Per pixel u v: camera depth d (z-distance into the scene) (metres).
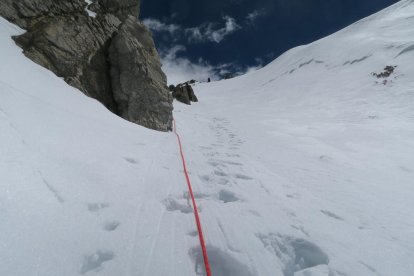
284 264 2.35
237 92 49.50
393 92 19.28
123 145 4.86
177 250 2.25
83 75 7.18
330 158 6.78
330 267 2.26
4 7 6.80
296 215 3.20
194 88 64.19
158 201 3.12
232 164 5.54
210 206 3.21
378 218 3.40
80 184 2.74
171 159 5.19
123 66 7.91
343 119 14.69
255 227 2.79
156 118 8.54
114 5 10.03
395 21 42.50
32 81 4.84
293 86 36.56
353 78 28.02
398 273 2.28
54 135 3.39
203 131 11.27
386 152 7.57
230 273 2.24
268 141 9.01
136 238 2.29
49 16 7.62
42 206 2.15
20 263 1.62
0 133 2.56
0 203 1.91
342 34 54.19
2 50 5.11
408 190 4.69
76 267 1.81
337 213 3.41
